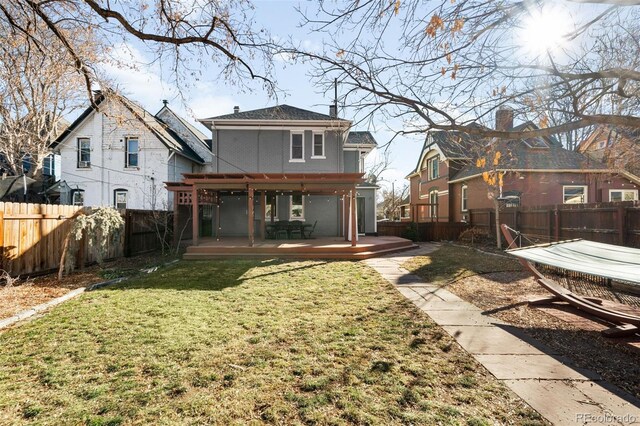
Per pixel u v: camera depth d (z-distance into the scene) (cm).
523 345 397
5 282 710
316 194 1547
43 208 816
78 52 679
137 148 1812
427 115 346
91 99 730
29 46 625
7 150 1384
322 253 1124
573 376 319
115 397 284
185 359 356
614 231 884
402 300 596
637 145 606
